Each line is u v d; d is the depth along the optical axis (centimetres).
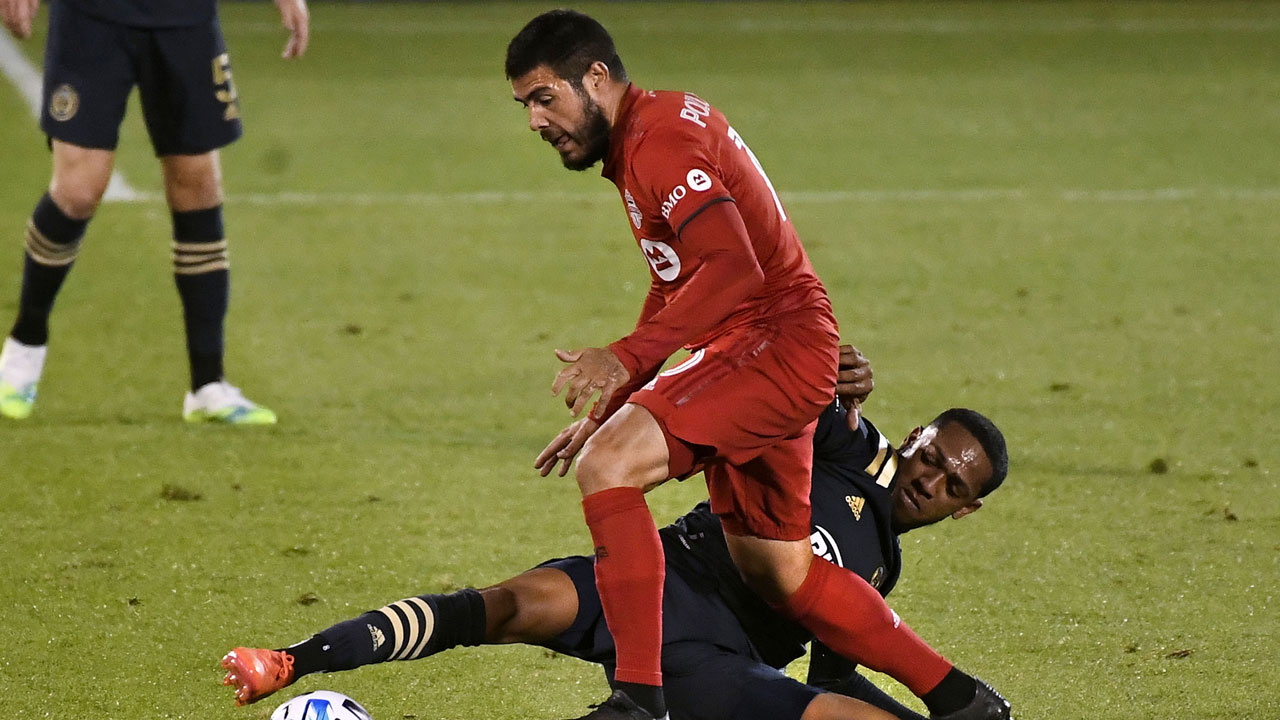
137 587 1484
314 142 4200
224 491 1770
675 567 1174
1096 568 1570
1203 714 1240
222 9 6581
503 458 1928
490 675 1317
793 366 1116
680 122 1098
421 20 6519
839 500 1206
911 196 3638
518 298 2786
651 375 1227
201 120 1964
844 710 1073
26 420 2033
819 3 7162
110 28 1912
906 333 2547
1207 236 3266
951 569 1567
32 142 4041
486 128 4431
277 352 2425
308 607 1450
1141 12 6894
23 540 1597
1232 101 4869
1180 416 2117
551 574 1148
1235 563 1586
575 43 1108
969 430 1223
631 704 1047
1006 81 5219
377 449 1948
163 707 1234
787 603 1146
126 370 2305
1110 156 4097
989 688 1134
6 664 1302
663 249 1131
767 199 1138
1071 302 2755
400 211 3466
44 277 2012
